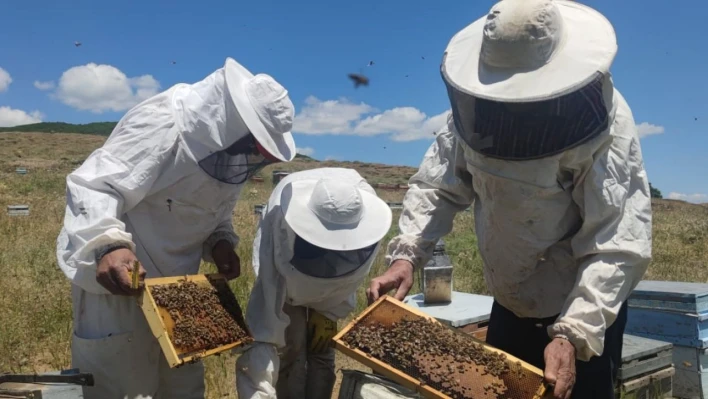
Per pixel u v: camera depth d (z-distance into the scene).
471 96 2.52
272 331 3.60
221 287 3.52
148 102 3.42
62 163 45.53
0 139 63.94
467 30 2.90
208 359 5.84
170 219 3.53
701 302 5.39
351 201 3.63
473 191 3.47
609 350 3.22
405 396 3.25
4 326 6.15
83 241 3.11
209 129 3.24
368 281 8.90
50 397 2.67
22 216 15.12
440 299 6.01
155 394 3.79
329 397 4.26
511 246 3.11
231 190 3.59
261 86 3.29
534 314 3.29
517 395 2.65
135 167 3.29
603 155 2.74
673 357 5.50
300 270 3.62
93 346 3.44
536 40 2.45
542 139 2.54
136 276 2.90
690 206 41.75
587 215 2.80
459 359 2.90
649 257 2.84
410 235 3.50
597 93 2.43
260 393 3.50
